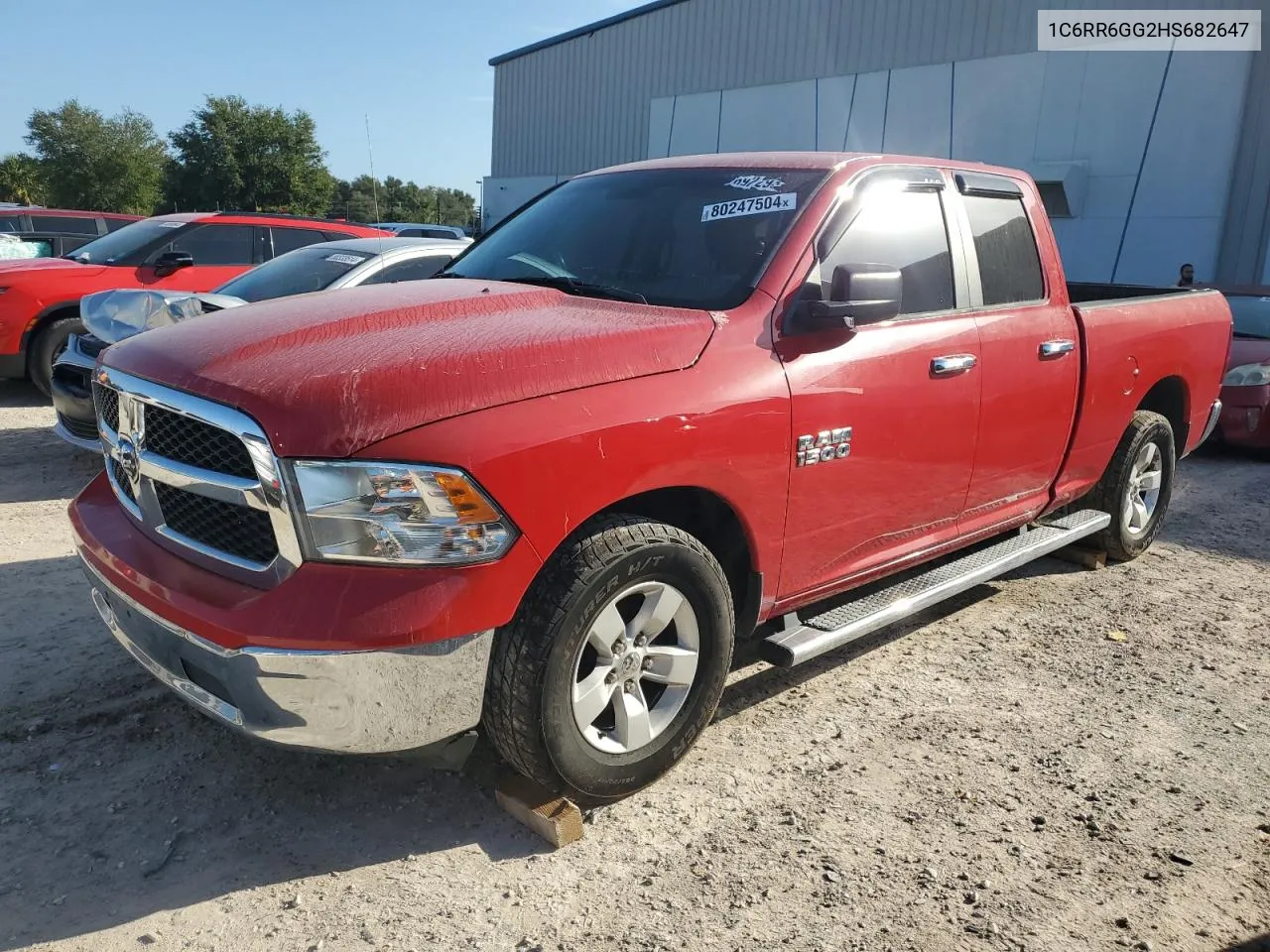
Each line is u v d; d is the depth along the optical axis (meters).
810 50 23.05
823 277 3.27
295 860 2.60
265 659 2.26
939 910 2.51
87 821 2.71
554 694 2.54
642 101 28.31
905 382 3.42
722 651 2.99
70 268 8.46
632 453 2.60
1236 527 6.41
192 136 36.12
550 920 2.41
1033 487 4.39
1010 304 4.08
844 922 2.45
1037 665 4.05
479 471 2.34
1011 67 18.94
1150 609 4.77
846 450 3.24
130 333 5.46
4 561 4.59
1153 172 17.12
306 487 2.28
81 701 3.33
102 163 57.22
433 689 2.38
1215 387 5.78
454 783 2.98
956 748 3.34
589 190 4.06
